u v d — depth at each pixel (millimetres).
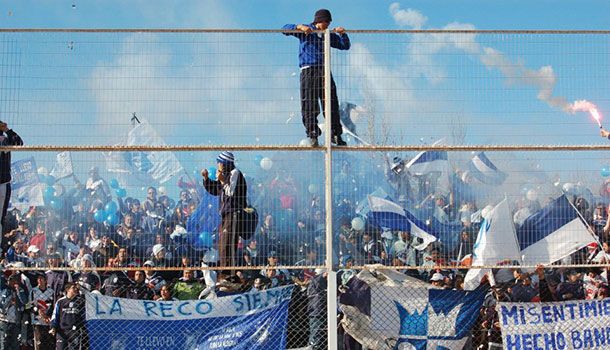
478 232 10086
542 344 10125
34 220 10031
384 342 9992
